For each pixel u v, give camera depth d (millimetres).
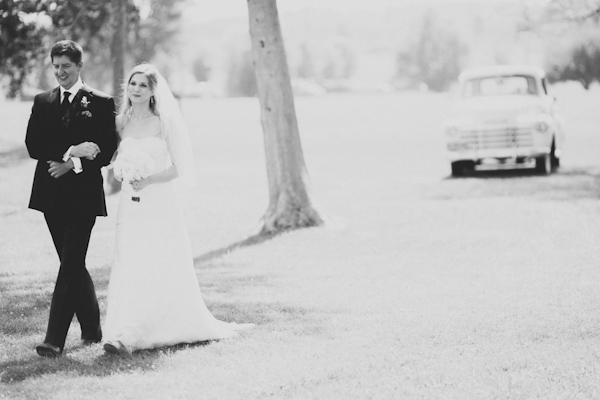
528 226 12883
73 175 6371
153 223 6527
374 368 5902
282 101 13258
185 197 18391
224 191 19578
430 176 21875
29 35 20531
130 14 22031
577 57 40625
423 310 7805
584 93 56812
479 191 17734
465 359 6109
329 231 12836
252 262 10688
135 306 6441
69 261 6395
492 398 5246
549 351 6293
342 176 22797
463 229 12820
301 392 5422
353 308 7977
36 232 13469
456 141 20297
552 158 21750
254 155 31234
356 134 43156
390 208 15516
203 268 10398
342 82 153875
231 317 7609
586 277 9164
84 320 6758
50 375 5828
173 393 5387
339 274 9727
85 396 5371
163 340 6594
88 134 6418
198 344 6723
